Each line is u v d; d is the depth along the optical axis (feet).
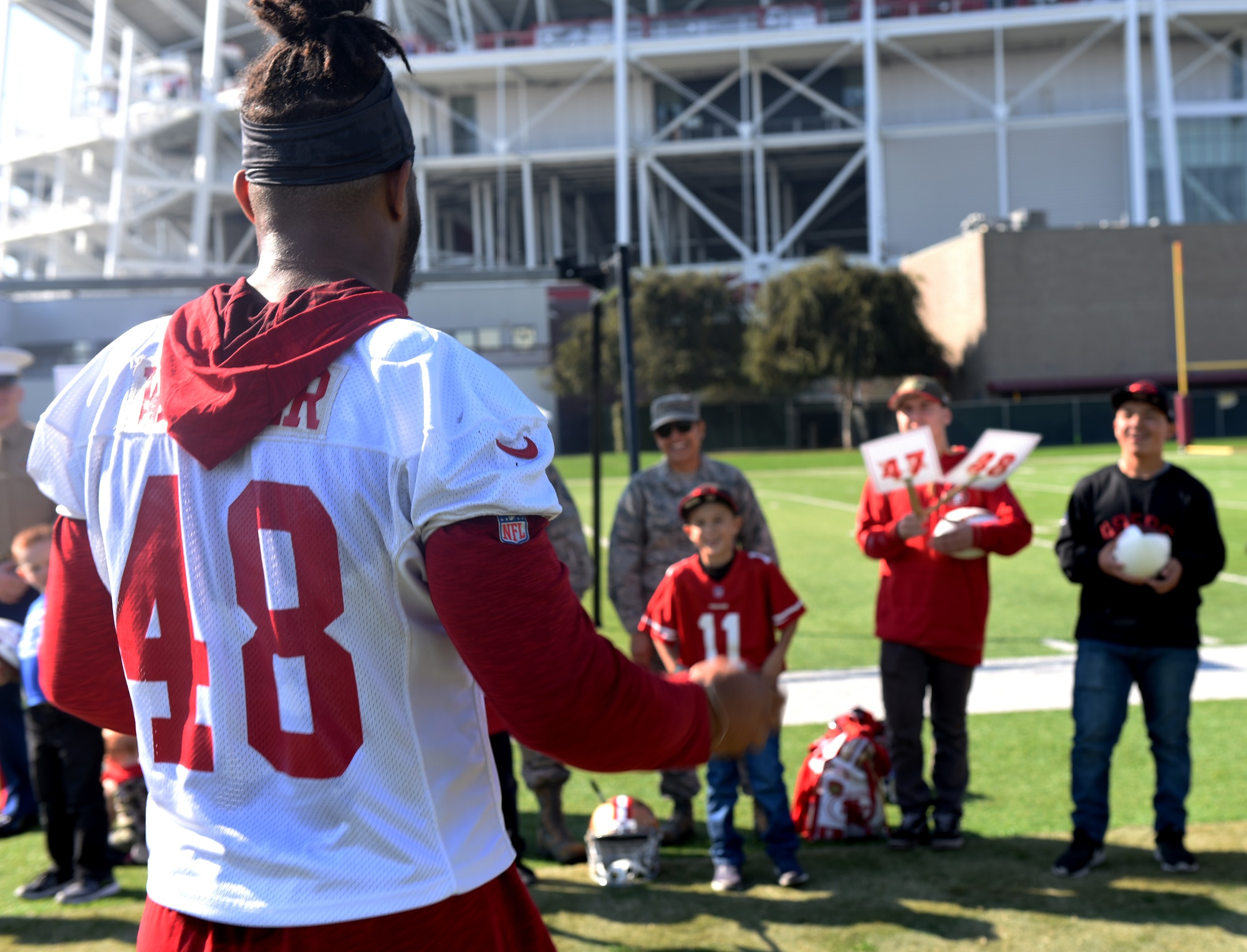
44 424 3.96
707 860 13.92
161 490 3.55
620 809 13.23
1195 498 12.72
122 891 13.35
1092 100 213.87
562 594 3.23
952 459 14.98
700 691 3.64
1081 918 11.63
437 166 226.17
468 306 163.94
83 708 4.17
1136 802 15.24
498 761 13.17
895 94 221.66
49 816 13.28
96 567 3.92
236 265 246.68
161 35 259.60
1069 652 25.11
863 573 38.93
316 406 3.37
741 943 11.32
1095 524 13.00
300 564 3.31
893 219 211.20
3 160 234.17
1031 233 153.58
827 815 14.37
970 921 11.62
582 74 227.81
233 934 3.34
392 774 3.40
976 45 216.74
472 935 3.54
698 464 15.70
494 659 3.09
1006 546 13.61
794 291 143.43
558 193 240.12
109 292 160.97
